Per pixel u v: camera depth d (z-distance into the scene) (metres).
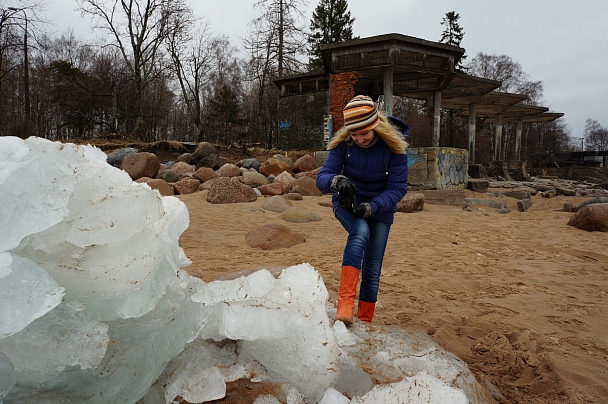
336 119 20.91
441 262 6.92
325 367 1.84
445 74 19.39
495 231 10.13
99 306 1.48
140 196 1.50
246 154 25.75
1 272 1.18
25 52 33.75
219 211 11.75
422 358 2.34
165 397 1.69
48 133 46.09
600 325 4.16
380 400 1.75
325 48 19.14
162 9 35.34
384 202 3.29
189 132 57.16
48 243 1.40
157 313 1.68
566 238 9.34
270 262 6.51
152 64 36.97
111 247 1.48
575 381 3.02
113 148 25.05
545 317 4.37
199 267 6.07
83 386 1.43
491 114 33.12
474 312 4.53
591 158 76.50
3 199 1.28
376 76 22.17
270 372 1.90
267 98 45.59
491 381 3.08
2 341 1.24
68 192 1.39
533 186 25.14
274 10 40.66
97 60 45.91
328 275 5.84
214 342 2.10
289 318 1.79
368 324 2.90
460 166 19.19
